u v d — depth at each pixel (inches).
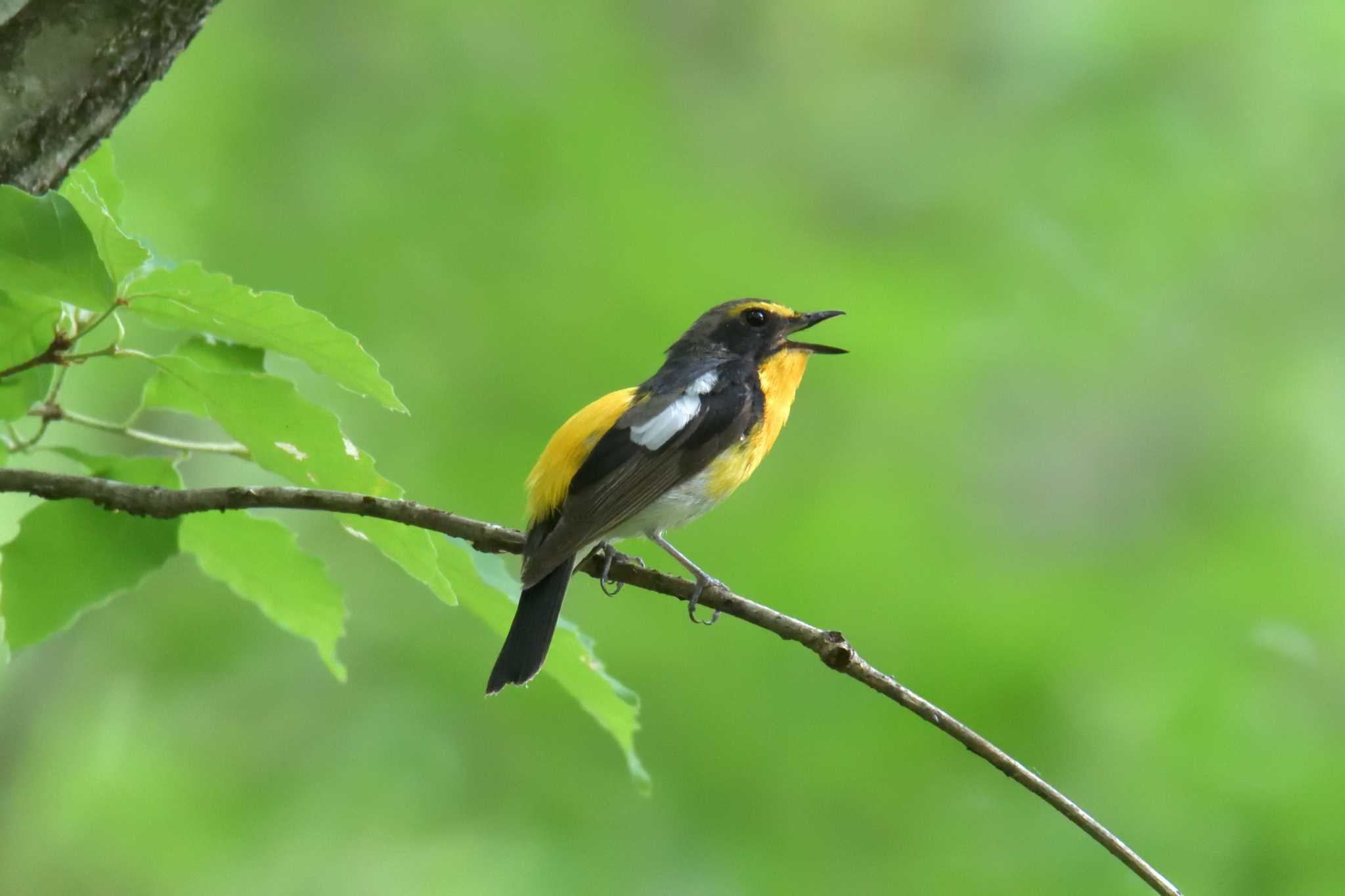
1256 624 496.4
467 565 252.4
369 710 466.3
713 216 550.3
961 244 611.5
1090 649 465.4
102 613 493.0
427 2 570.6
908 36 681.0
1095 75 648.4
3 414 228.4
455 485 481.1
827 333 526.3
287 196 532.7
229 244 517.3
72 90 217.6
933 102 660.1
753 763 432.8
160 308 210.1
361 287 515.2
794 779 431.5
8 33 213.5
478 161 543.5
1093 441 586.2
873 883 418.6
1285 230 636.7
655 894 418.3
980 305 574.6
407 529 225.5
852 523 489.7
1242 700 461.1
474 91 555.2
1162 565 541.0
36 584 245.0
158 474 244.4
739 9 676.1
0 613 245.3
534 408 495.5
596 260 523.2
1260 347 617.6
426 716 460.1
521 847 437.7
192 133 536.1
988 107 660.7
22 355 223.0
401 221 527.5
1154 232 618.8
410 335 510.9
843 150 645.3
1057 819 431.5
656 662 449.1
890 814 428.5
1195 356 610.5
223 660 482.6
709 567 468.4
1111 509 572.4
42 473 220.8
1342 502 594.9
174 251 513.3
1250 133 637.9
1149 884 203.3
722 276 519.8
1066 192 624.4
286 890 458.9
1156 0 642.8
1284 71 640.4
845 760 432.1
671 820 429.7
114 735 494.0
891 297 536.1
